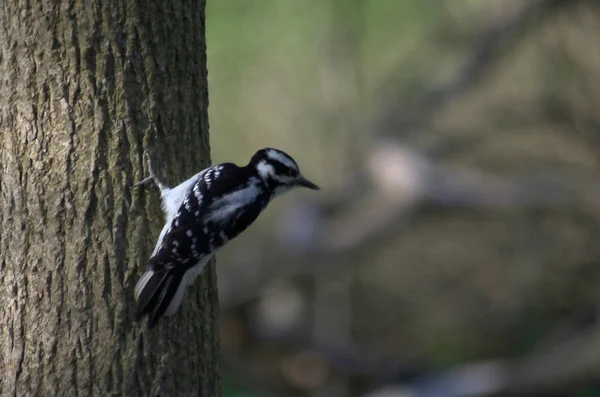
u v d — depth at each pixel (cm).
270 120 1908
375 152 1681
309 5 1802
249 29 1795
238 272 1681
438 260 1862
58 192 611
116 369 613
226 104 1902
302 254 1655
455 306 1817
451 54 1862
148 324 601
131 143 618
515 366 1505
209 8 1723
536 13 1706
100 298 611
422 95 1769
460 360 1725
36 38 607
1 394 625
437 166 1625
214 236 624
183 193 627
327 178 1891
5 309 624
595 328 1562
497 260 1828
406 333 1800
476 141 1852
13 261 620
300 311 1683
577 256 1766
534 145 1858
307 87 1902
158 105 627
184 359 640
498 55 1728
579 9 1725
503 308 1786
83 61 607
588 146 1814
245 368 1625
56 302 613
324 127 1894
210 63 1845
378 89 1888
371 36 1889
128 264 616
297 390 1639
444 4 1845
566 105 1814
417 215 1686
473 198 1603
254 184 688
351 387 1636
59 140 611
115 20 610
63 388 613
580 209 1669
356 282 1811
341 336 1728
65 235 611
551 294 1775
